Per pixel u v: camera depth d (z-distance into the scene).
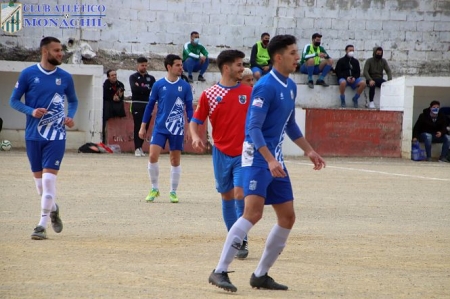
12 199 19.38
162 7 44.44
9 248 12.66
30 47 42.16
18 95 13.84
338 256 12.78
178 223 16.17
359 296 9.77
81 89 40.00
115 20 43.62
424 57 47.47
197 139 12.98
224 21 45.34
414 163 38.16
